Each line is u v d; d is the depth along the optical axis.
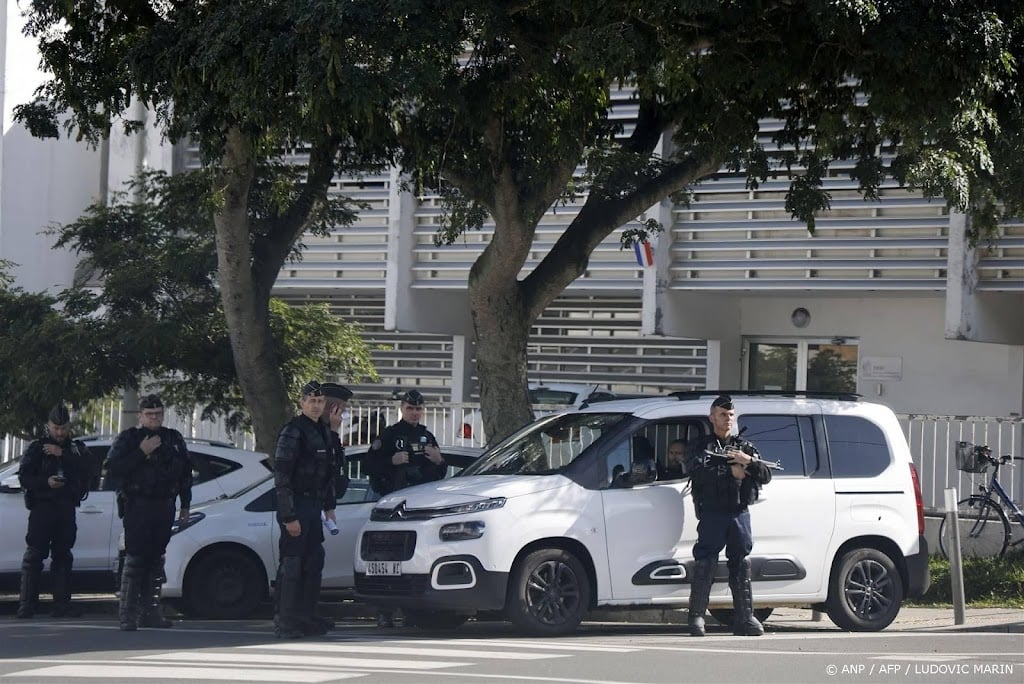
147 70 15.28
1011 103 15.59
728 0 14.66
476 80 15.36
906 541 13.91
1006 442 20.09
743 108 17.12
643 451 13.22
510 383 16.92
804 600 13.48
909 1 14.18
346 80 13.74
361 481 15.73
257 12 14.37
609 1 14.30
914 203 22.73
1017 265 21.42
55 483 14.90
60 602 15.34
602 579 12.80
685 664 10.63
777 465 13.19
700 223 24.47
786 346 26.48
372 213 27.34
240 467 16.95
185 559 15.13
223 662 10.63
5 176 27.39
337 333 21.67
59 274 28.47
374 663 10.59
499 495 12.59
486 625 14.57
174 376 21.52
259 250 19.34
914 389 25.02
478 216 17.69
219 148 17.20
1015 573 18.44
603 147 17.67
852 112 16.86
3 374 19.23
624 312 27.72
